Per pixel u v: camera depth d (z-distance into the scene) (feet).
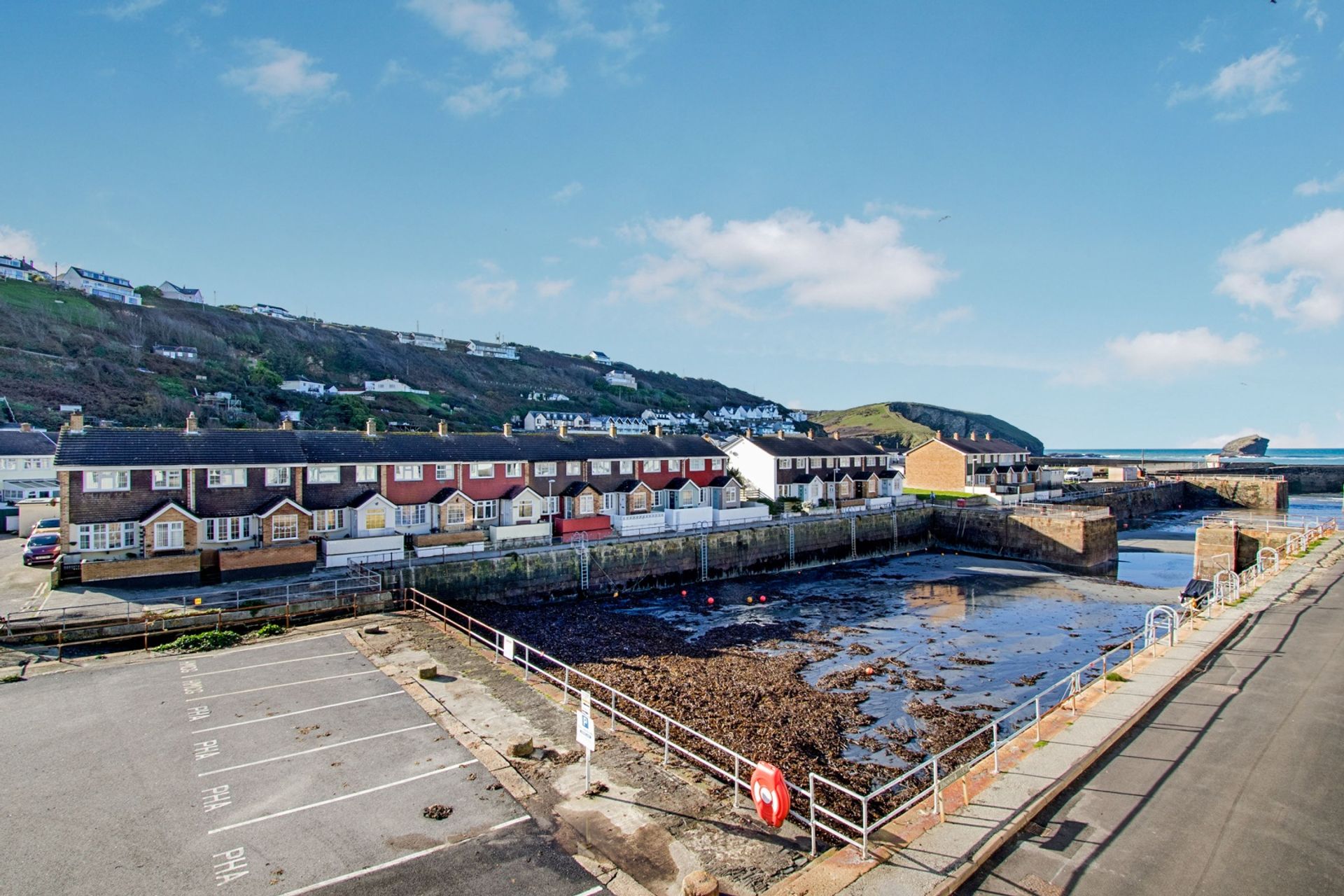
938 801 44.88
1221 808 46.11
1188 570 200.64
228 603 100.42
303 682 73.92
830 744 77.77
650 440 215.51
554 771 54.13
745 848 43.96
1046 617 140.67
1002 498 257.14
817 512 217.97
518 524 170.40
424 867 42.16
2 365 335.06
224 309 577.43
